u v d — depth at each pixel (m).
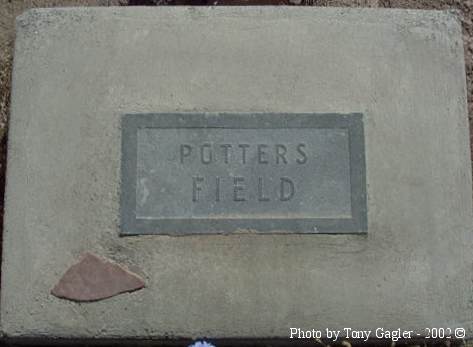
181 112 1.91
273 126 1.91
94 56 1.93
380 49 1.94
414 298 1.88
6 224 1.88
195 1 2.26
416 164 1.91
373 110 1.92
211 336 1.86
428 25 1.96
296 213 1.88
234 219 1.88
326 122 1.91
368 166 1.90
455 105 1.93
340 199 1.89
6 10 2.28
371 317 1.87
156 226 1.87
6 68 2.21
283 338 1.87
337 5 2.28
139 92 1.92
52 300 1.86
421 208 1.90
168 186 1.88
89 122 1.90
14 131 1.90
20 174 1.89
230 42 1.93
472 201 1.91
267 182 1.89
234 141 1.90
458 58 1.95
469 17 2.28
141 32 1.94
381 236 1.89
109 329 1.86
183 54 1.93
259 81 1.92
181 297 1.86
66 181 1.89
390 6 2.29
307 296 1.87
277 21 1.95
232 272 1.87
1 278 1.87
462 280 1.89
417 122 1.92
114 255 1.87
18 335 1.86
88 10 1.95
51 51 1.93
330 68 1.93
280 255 1.87
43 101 1.91
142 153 1.89
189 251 1.87
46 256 1.87
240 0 2.25
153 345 1.93
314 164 1.90
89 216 1.88
